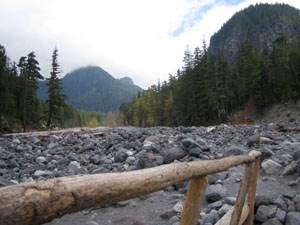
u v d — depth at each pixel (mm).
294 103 36156
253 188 2791
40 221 711
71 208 794
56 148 10328
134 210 4148
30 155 8828
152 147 8250
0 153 8781
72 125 89500
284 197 3887
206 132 13312
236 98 45531
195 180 1670
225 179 5402
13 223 633
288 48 58188
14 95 35688
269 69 42344
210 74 39781
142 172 1146
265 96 40281
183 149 7430
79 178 879
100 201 896
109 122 107812
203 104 40438
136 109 72875
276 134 11461
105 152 9398
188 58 47406
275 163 5539
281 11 168250
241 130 13633
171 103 49219
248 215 2811
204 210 3809
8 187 686
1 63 33781
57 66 31594
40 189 722
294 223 2986
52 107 31484
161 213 3930
